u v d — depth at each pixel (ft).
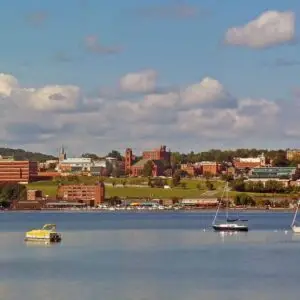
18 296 627.05
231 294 632.79
